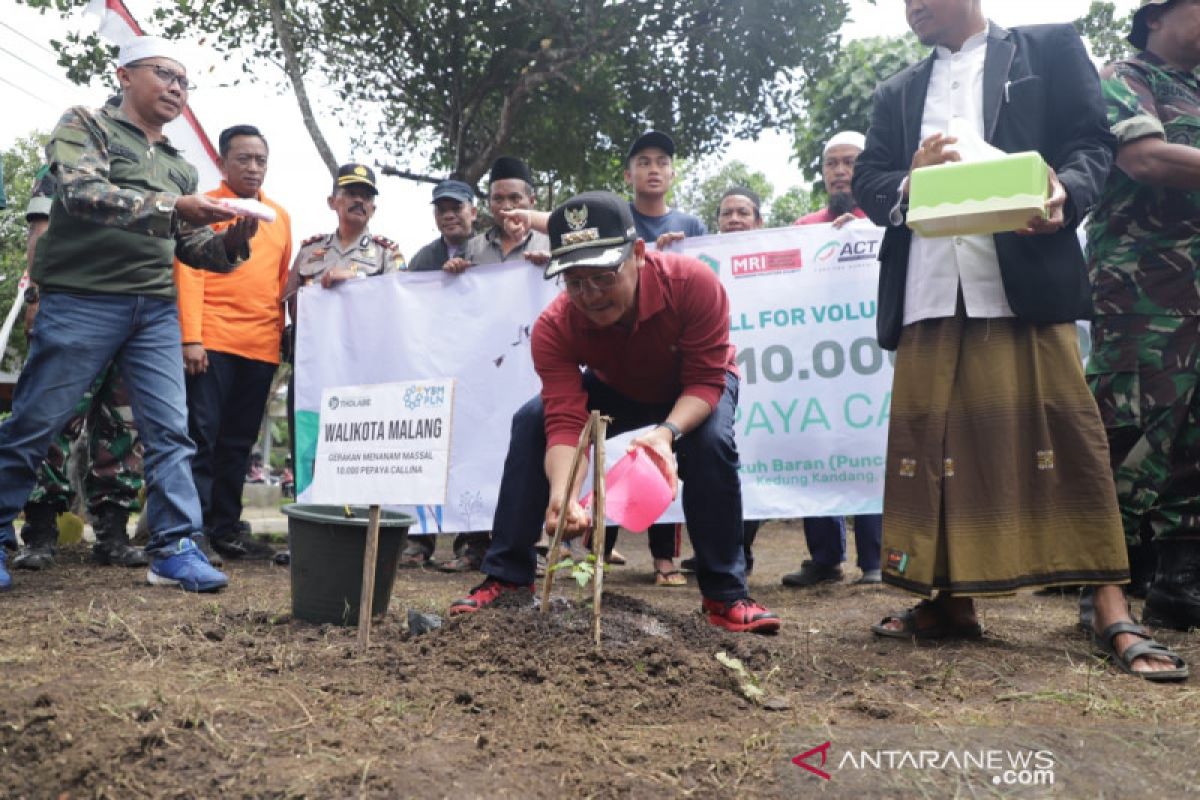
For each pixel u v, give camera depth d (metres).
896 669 2.80
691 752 2.02
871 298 4.92
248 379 5.48
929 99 3.27
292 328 6.06
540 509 3.32
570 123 11.88
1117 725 2.23
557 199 14.63
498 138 10.66
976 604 4.13
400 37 11.09
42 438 3.89
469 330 5.46
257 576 4.71
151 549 4.01
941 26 3.23
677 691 2.43
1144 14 3.49
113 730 2.00
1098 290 3.46
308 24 10.87
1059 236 2.99
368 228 6.12
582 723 2.19
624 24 10.77
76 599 3.57
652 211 5.71
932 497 3.05
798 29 10.98
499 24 10.75
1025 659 2.92
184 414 4.12
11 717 2.04
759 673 2.71
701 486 3.23
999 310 3.00
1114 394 3.39
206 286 5.26
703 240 5.12
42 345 3.88
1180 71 3.44
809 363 4.98
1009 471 2.96
